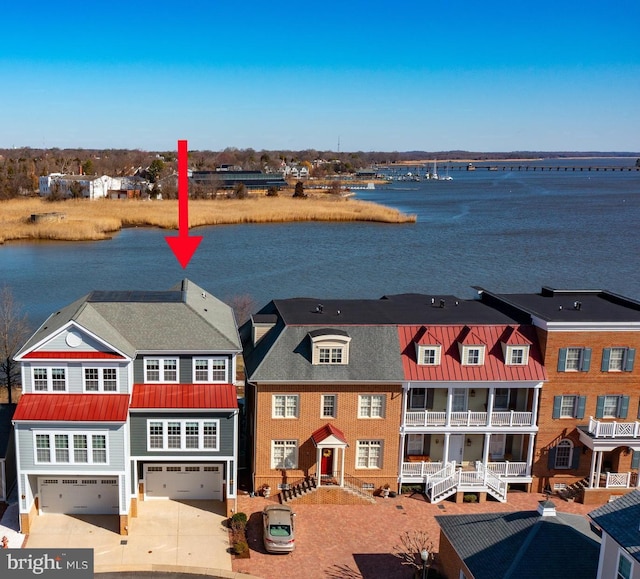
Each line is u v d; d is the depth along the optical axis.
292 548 35.56
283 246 142.00
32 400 36.59
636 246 146.62
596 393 43.41
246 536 37.38
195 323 40.12
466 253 134.88
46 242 143.62
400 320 44.88
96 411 36.34
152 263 119.94
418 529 38.84
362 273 112.88
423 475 43.25
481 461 45.12
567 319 42.84
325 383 41.19
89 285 100.81
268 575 33.78
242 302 81.88
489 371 42.62
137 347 38.47
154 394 38.22
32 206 189.62
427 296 53.34
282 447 42.00
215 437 38.56
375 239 153.75
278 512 37.34
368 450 42.91
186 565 34.34
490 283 106.19
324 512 40.50
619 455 43.12
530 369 42.84
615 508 25.89
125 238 150.50
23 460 36.16
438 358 42.56
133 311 40.34
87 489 39.06
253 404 42.44
